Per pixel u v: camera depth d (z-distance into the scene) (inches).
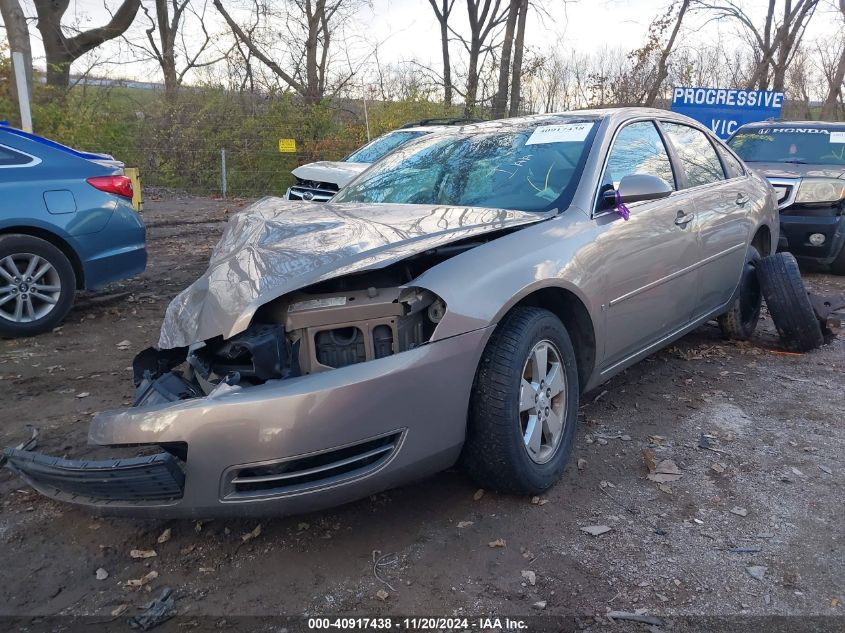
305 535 118.1
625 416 165.0
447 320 111.0
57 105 665.0
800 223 321.7
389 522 121.3
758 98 587.8
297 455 101.0
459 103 820.6
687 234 170.9
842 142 361.1
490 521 121.2
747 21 768.9
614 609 99.8
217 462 100.9
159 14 880.9
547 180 150.3
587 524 120.5
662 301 164.1
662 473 137.6
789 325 207.0
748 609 99.7
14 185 219.5
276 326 110.0
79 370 195.3
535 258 126.0
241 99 746.8
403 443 108.1
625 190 143.4
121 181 245.8
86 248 233.1
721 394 178.5
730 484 134.1
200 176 703.1
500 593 103.3
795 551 113.1
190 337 119.2
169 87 740.0
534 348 123.3
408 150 183.0
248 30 788.6
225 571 109.6
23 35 605.9
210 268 136.4
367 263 111.0
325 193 354.3
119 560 113.1
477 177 158.2
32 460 113.1
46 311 226.4
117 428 104.6
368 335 109.7
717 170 203.9
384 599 102.3
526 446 122.3
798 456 145.5
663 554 112.3
